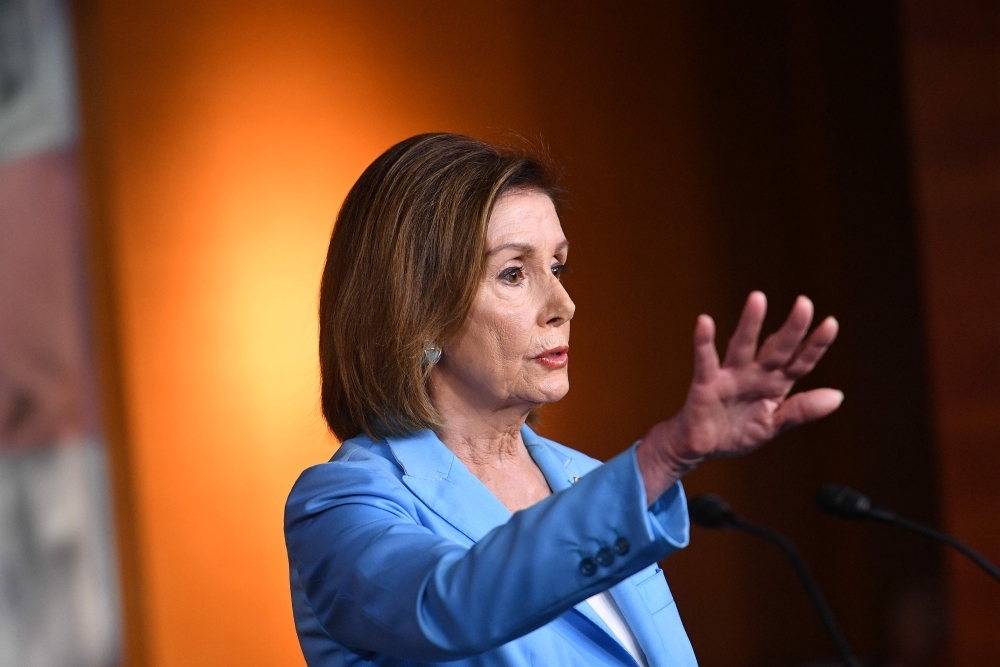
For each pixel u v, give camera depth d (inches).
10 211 467.2
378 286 201.2
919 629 605.9
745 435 133.2
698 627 626.5
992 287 574.6
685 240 628.4
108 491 477.4
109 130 485.1
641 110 618.8
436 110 561.0
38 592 462.9
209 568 496.4
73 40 481.1
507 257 201.2
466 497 196.7
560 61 596.1
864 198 628.4
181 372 496.1
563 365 205.9
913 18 584.7
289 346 518.9
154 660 481.1
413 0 559.8
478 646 142.9
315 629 188.5
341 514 178.2
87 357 476.4
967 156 579.8
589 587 140.4
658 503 145.0
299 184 526.6
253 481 508.1
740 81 647.1
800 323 125.8
